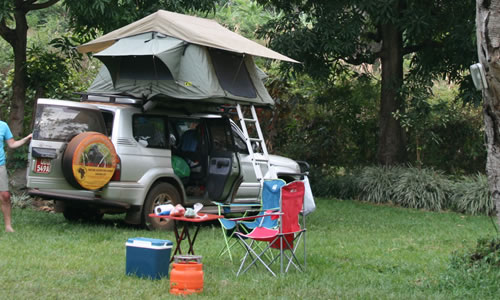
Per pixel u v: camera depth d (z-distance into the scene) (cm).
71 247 804
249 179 1109
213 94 966
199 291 582
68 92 1542
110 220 1090
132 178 952
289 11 1664
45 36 2138
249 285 620
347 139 1841
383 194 1612
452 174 1742
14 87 1313
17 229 934
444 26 1550
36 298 545
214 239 916
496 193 599
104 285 598
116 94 1020
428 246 924
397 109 1677
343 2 1523
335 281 657
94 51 1110
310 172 1766
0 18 1088
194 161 1066
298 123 1859
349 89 1823
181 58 977
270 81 1772
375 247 894
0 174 898
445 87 2114
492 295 597
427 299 587
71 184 901
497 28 525
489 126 589
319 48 1530
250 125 1777
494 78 541
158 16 1009
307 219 1220
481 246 710
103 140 912
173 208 672
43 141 898
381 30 1697
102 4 1148
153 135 997
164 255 635
